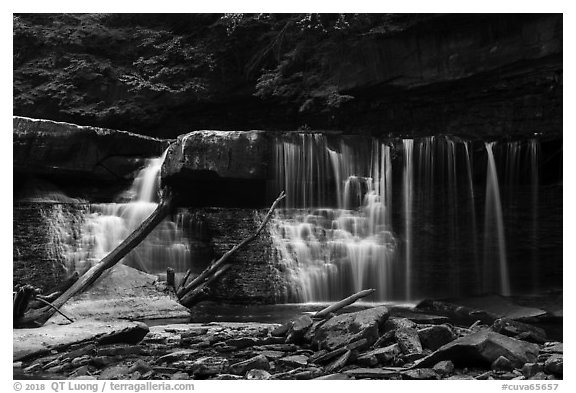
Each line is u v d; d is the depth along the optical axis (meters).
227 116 22.44
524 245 16.95
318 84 19.95
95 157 17.06
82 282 12.72
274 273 15.05
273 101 21.11
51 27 23.59
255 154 15.75
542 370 8.27
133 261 15.77
